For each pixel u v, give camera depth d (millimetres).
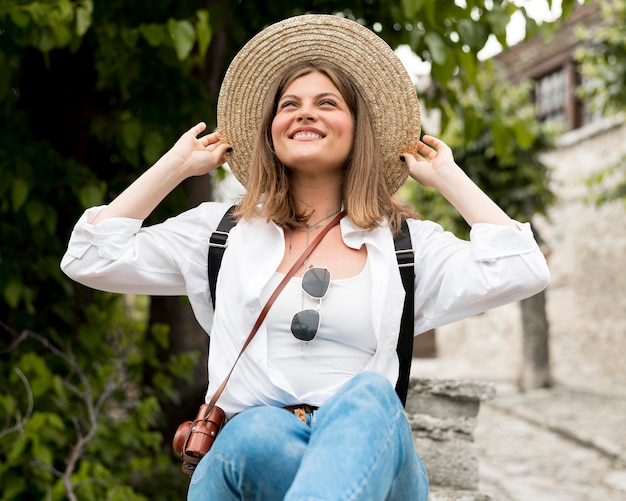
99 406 3824
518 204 10969
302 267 2051
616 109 9375
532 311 11695
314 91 2141
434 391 3539
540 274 2010
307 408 1936
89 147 4531
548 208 13188
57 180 3729
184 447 1954
